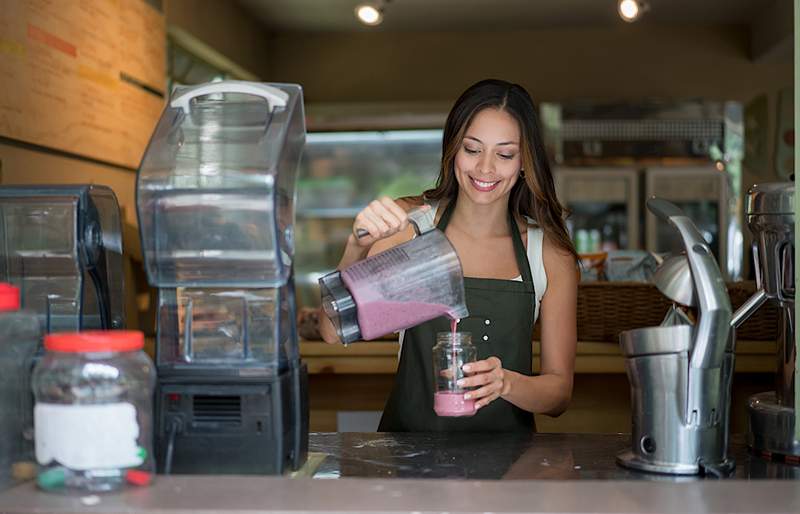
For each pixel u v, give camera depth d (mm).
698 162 5922
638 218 5910
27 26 2975
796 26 1428
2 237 1506
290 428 1412
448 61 6598
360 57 6656
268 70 6664
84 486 1207
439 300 1529
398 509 1134
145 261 1359
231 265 1353
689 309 1551
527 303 2074
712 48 6395
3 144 2861
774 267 1546
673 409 1438
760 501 1177
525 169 1986
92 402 1206
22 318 1340
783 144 6309
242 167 1324
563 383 2027
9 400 1322
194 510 1129
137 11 4113
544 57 6523
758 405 1615
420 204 2234
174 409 1365
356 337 1582
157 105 4430
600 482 1268
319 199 6770
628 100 6160
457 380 1564
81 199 1503
